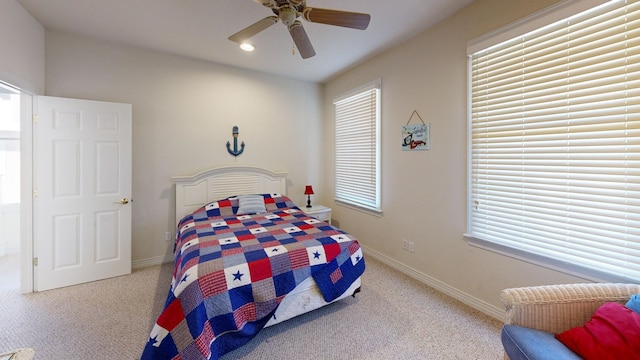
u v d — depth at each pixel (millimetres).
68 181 2580
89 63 2787
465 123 2291
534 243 1887
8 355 973
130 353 1725
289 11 1644
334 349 1782
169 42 2891
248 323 1720
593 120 1594
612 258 1552
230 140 3623
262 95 3850
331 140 4273
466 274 2320
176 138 3277
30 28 2352
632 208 1479
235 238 2234
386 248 3234
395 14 2338
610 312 1185
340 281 2133
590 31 1584
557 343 1183
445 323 2055
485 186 2174
